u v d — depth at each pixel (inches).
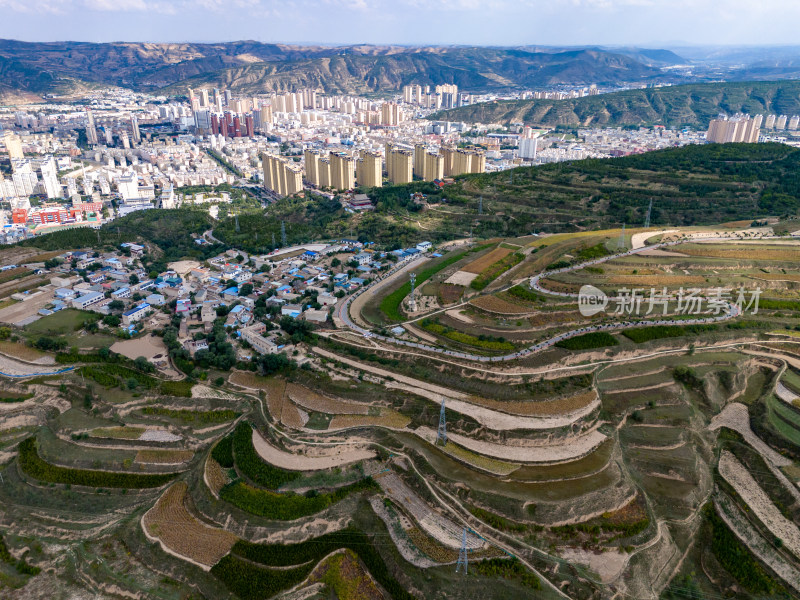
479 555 5452.8
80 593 5457.7
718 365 7849.4
